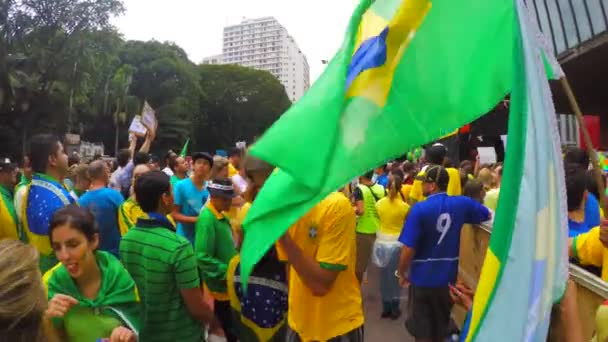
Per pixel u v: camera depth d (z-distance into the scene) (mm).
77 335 2205
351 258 2693
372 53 2049
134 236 3023
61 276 2281
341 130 1928
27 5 38688
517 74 1491
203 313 3074
